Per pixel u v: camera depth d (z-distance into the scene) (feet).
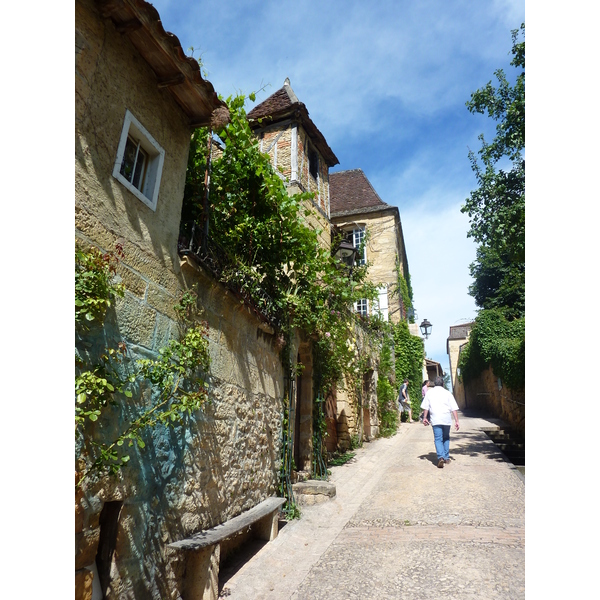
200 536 11.84
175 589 11.19
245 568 13.89
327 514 19.10
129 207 10.78
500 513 17.35
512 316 63.10
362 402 38.55
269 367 19.74
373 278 59.82
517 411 40.93
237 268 16.56
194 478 12.55
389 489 21.99
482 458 27.96
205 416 13.53
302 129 32.37
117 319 9.99
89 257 8.91
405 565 13.41
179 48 11.41
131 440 9.96
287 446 20.51
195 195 16.30
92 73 9.66
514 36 27.50
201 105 13.43
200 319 13.82
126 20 10.31
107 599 9.04
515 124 27.91
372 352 43.45
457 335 121.60
